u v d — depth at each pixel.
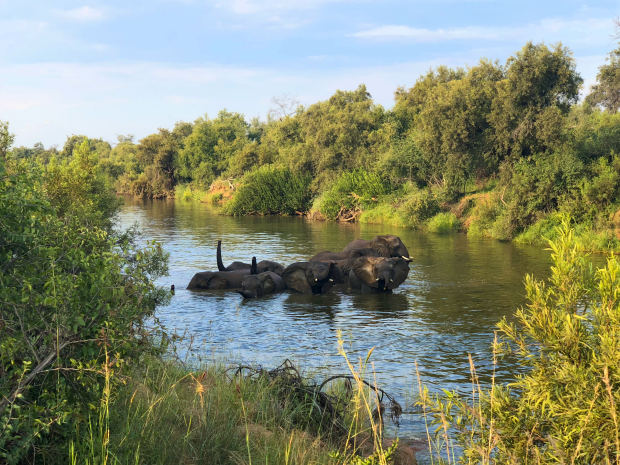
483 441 4.54
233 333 13.17
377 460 5.01
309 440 6.16
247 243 32.78
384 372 10.20
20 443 3.78
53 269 4.22
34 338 4.23
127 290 4.81
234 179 85.19
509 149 40.06
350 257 20.94
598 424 4.05
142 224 46.69
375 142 57.84
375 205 49.34
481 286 19.11
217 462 5.03
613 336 4.20
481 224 36.78
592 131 37.69
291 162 61.84
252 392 7.22
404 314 15.23
